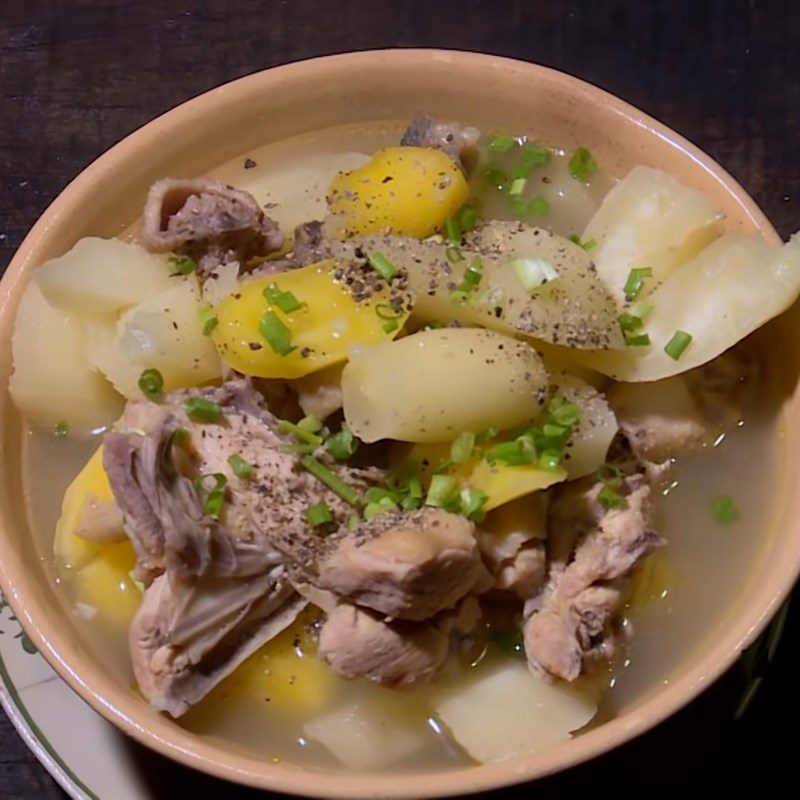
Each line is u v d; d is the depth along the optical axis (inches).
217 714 17.2
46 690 18.9
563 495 17.5
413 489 17.1
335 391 17.6
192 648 16.8
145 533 16.8
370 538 16.4
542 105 20.3
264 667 17.3
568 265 18.2
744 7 24.1
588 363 18.0
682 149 19.7
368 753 17.0
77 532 17.8
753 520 18.3
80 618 17.8
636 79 23.7
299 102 20.5
